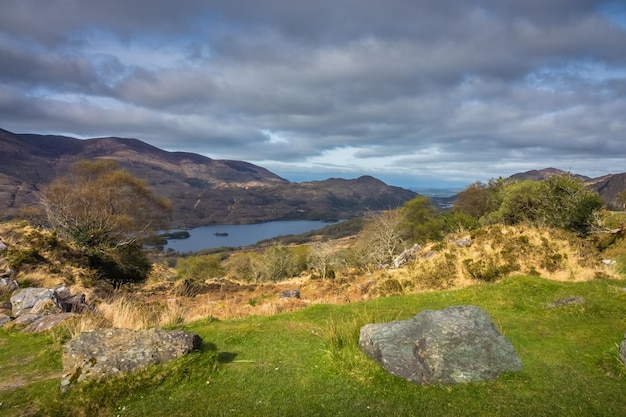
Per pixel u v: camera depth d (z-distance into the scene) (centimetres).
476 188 5350
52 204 3041
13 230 2470
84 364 581
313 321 1049
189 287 2623
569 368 602
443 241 1902
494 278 1495
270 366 647
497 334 632
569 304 970
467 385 548
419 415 478
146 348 618
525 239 1642
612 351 638
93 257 2872
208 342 778
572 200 2597
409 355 595
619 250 2109
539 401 502
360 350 664
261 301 1867
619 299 1009
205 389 558
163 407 510
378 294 1609
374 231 4478
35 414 500
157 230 3516
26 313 1098
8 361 724
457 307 694
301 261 5178
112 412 502
